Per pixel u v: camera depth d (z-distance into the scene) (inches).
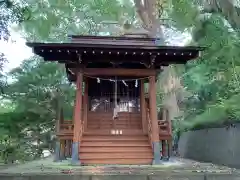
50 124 886.4
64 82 921.5
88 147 486.6
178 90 868.6
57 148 551.8
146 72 516.1
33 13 856.3
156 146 475.5
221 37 656.4
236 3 627.5
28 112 821.2
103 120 571.2
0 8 406.0
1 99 880.3
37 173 336.5
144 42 530.3
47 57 495.2
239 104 522.3
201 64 717.9
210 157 578.2
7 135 770.2
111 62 509.0
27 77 871.7
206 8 684.1
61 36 997.2
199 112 697.6
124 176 335.9
